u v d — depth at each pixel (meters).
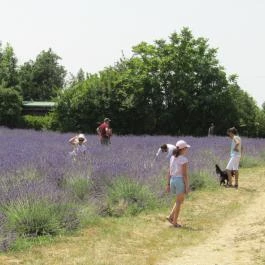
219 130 47.12
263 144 29.66
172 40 48.25
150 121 46.28
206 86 47.38
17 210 9.39
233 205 13.41
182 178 10.71
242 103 48.38
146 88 46.72
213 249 8.83
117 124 46.16
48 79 87.38
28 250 8.30
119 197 11.99
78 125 46.00
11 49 64.62
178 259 8.18
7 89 51.44
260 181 18.55
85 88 46.47
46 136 31.64
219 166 19.03
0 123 51.00
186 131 46.94
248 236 9.73
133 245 8.98
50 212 9.61
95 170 13.07
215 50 48.00
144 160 15.91
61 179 12.74
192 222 11.20
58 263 7.67
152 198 12.38
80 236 9.38
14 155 15.77
